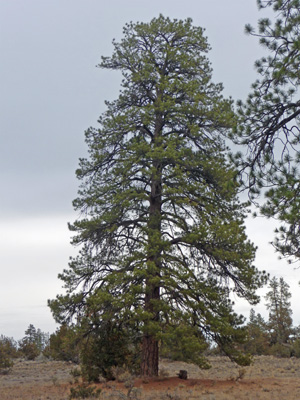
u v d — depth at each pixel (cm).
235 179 1236
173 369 3597
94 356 2583
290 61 1180
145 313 2127
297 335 6581
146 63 2686
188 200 2391
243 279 2345
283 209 1162
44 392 2284
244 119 1233
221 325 2202
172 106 2555
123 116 2567
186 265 2384
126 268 2367
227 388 2145
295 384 2316
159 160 2441
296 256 1240
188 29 2842
